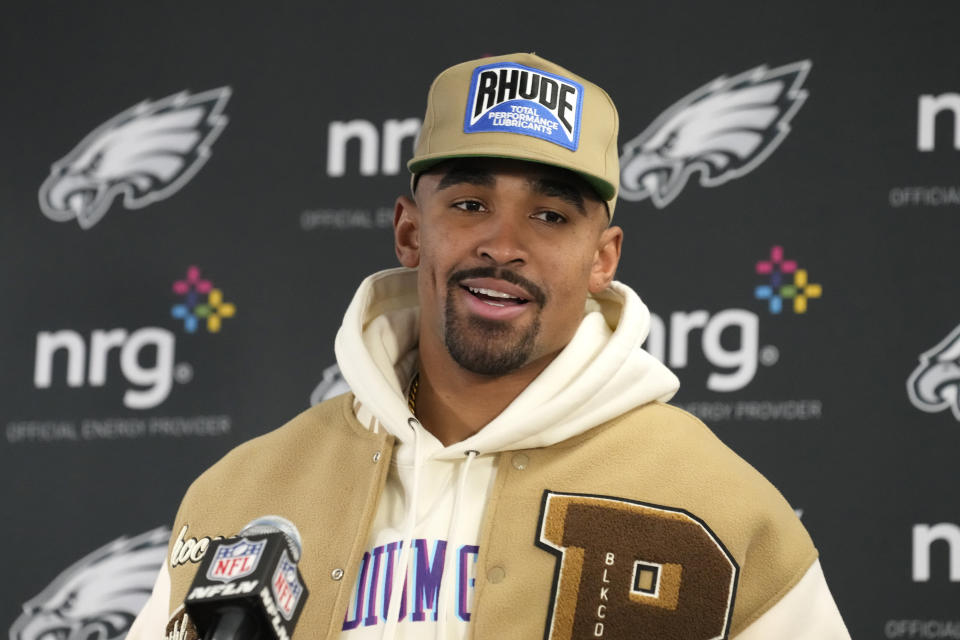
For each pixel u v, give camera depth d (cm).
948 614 767
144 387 888
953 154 814
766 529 443
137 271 902
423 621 420
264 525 464
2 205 922
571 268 442
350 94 905
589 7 881
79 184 919
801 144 832
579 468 451
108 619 866
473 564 431
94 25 941
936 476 780
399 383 487
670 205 839
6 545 879
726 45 855
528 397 452
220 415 877
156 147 917
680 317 823
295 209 896
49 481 883
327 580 437
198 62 926
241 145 911
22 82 939
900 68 828
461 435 468
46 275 909
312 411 512
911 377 793
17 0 948
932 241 806
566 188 439
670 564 427
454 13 903
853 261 811
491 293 436
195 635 438
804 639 430
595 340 469
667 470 450
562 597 422
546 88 448
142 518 873
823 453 793
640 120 855
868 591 773
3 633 870
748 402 806
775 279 818
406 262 488
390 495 462
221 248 898
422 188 457
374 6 915
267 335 884
